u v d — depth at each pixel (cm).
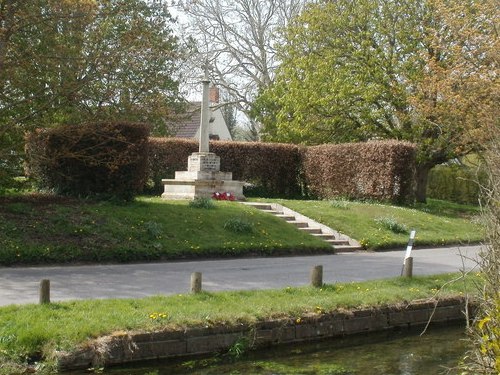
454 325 1296
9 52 1766
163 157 2953
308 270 1562
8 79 1781
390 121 3219
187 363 963
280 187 3269
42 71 1819
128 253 1583
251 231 1931
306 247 1936
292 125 3409
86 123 1955
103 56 1911
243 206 2278
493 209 646
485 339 607
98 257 1539
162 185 2941
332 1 3369
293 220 2291
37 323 923
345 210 2475
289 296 1208
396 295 1277
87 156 1916
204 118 2619
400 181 2828
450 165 3447
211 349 1005
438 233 2377
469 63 2662
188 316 1016
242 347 1023
